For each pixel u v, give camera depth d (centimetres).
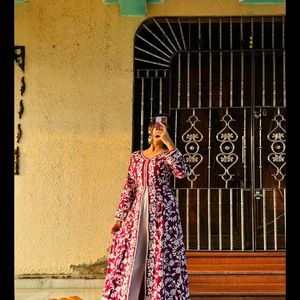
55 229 499
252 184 502
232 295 432
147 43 515
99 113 505
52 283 492
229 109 515
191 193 513
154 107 512
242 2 495
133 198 342
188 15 501
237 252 485
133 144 509
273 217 506
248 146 511
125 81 505
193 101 518
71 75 507
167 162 324
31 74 508
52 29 509
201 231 509
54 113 506
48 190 502
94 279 491
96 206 500
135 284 315
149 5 503
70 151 504
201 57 516
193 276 458
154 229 317
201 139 512
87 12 508
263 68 511
